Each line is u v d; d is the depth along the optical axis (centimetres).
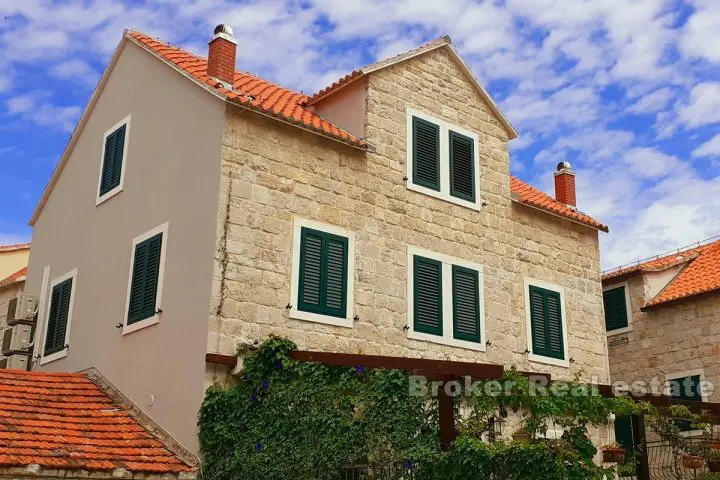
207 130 1333
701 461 1189
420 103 1602
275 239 1307
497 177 1697
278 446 1139
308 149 1396
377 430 1054
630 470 1111
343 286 1369
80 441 1116
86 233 1595
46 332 1623
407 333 1428
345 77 1543
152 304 1338
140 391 1305
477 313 1553
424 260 1501
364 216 1438
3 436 1056
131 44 1620
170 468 1111
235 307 1233
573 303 1753
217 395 1179
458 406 1022
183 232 1318
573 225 1819
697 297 1931
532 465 887
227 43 1472
